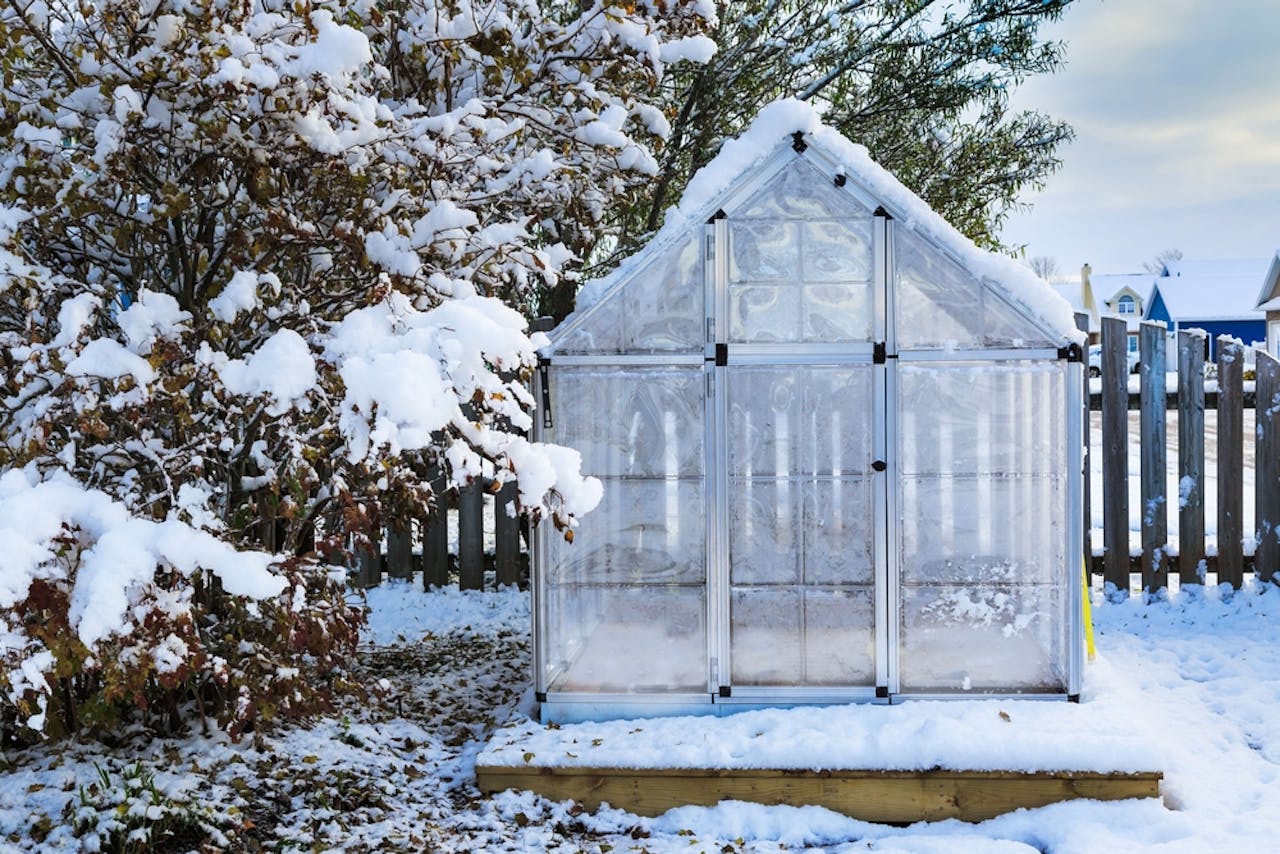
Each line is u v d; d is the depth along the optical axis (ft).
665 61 17.42
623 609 16.46
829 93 27.91
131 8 12.53
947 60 27.20
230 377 11.83
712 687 16.33
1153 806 14.06
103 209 13.58
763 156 16.03
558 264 17.49
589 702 16.48
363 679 19.22
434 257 15.28
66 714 15.12
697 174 16.31
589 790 14.80
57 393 11.51
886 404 16.16
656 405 16.37
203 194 14.75
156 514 13.24
